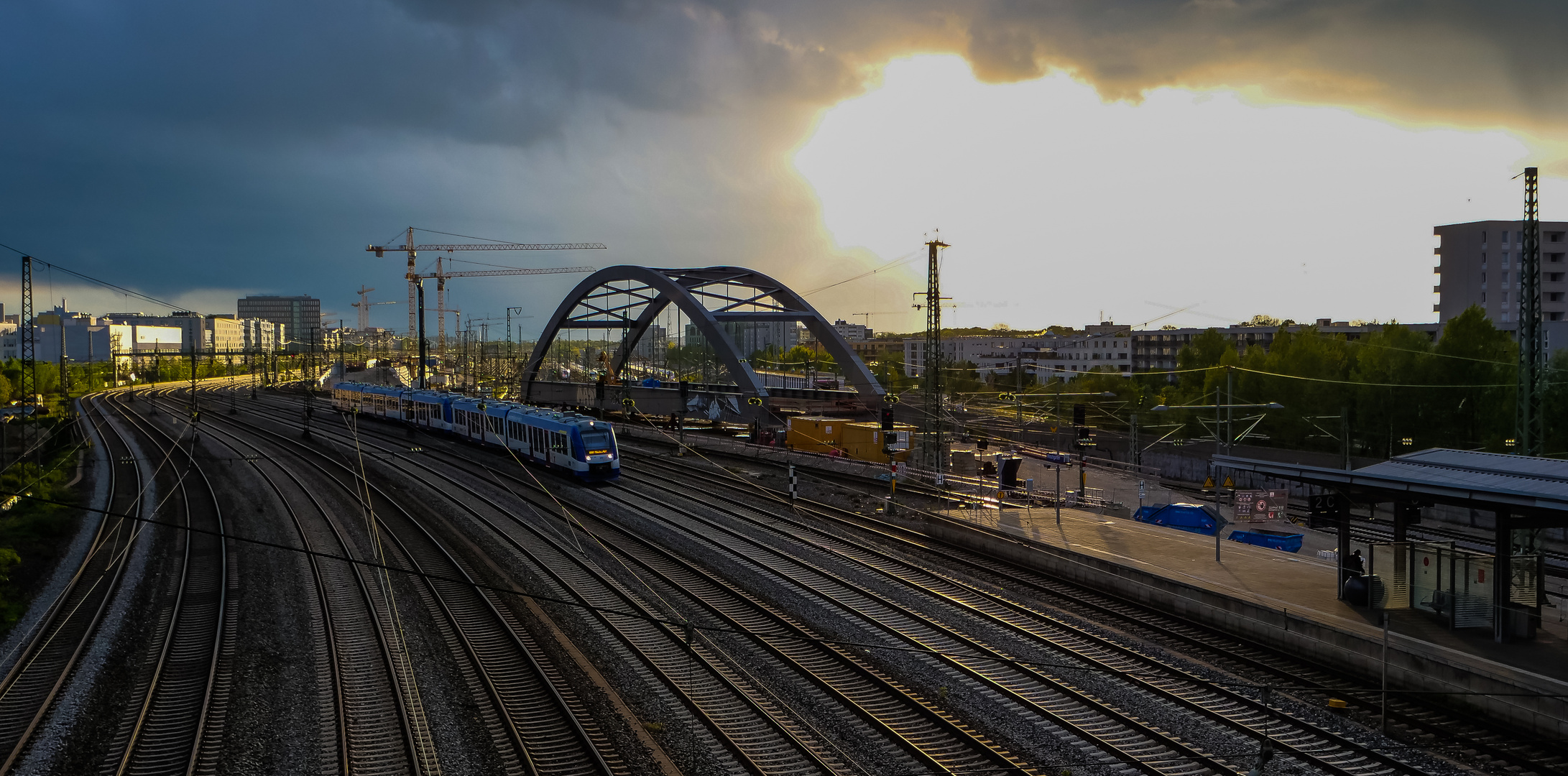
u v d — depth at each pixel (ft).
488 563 98.63
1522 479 68.28
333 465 180.65
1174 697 59.11
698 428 254.47
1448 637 65.05
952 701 59.11
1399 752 52.21
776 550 103.35
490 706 59.26
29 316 186.60
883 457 177.37
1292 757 51.57
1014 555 98.78
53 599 89.40
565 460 158.10
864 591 85.35
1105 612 79.51
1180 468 205.26
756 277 291.99
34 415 195.42
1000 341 560.61
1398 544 72.84
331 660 68.03
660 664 66.08
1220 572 84.79
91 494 155.94
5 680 66.23
